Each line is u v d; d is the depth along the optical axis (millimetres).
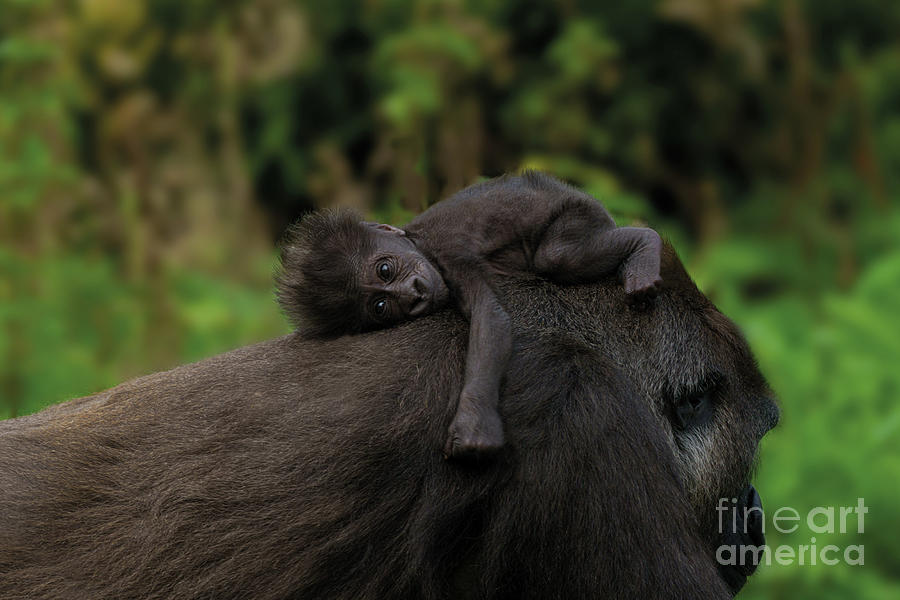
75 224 13492
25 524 5602
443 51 14602
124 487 5707
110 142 14773
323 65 15375
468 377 5852
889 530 10750
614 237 6352
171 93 15352
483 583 5895
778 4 16594
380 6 15266
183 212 14305
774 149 16594
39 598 5473
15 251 12734
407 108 13602
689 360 6523
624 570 5840
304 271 6293
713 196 15703
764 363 12367
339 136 15461
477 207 6453
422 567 5781
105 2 15156
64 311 12164
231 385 6055
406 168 12211
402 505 5785
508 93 15688
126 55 15055
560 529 5832
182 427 5891
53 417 6293
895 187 16656
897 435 11422
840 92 16641
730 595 6246
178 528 5617
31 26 15078
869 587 10289
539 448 5840
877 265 13820
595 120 16078
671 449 6406
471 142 14008
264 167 15336
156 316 12352
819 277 14984
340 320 6258
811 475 11055
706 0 15602
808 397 11969
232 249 14000
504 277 6371
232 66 14930
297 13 15039
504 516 5824
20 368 11055
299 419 5855
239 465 5746
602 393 6008
